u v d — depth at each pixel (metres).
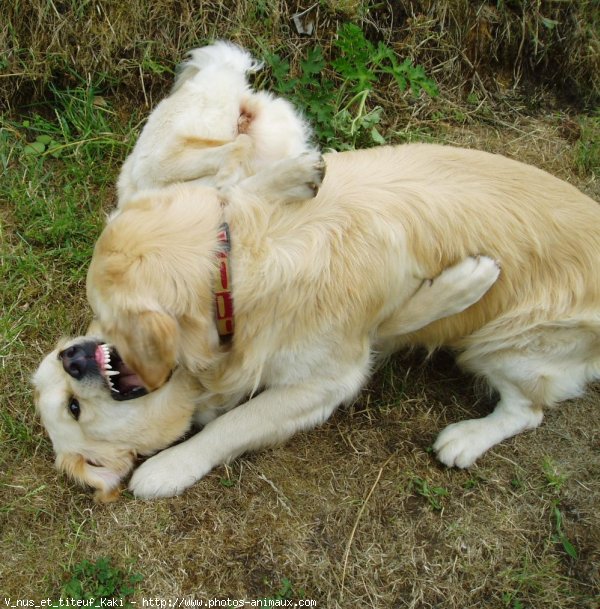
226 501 1.37
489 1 1.88
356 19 1.82
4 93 1.72
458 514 1.39
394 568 1.34
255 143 1.59
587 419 1.50
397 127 1.84
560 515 1.39
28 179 1.68
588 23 1.93
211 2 1.77
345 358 1.34
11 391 1.46
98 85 1.76
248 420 1.36
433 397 1.52
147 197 1.27
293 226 1.27
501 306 1.38
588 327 1.39
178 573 1.32
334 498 1.39
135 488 1.36
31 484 1.38
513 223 1.35
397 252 1.31
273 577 1.32
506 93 1.93
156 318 1.18
